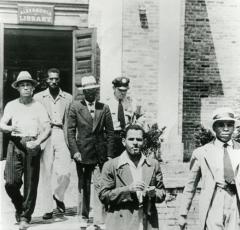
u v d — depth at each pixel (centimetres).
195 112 1050
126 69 981
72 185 816
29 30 984
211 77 1059
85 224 645
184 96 1048
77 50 934
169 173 843
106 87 965
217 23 1057
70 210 712
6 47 992
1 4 956
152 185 517
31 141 651
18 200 662
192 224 793
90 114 641
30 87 668
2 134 927
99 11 973
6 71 1009
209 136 973
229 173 568
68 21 977
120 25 973
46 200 679
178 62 999
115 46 972
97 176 649
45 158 693
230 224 567
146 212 518
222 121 577
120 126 728
